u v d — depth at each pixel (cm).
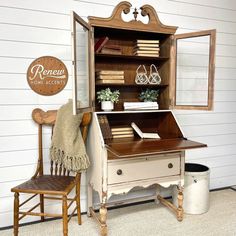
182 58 261
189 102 255
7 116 208
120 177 193
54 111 214
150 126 251
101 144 186
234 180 316
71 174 234
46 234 202
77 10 221
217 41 286
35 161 221
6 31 201
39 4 209
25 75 210
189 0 266
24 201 214
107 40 211
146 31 213
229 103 304
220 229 210
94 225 218
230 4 289
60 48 219
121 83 219
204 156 296
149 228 212
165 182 210
